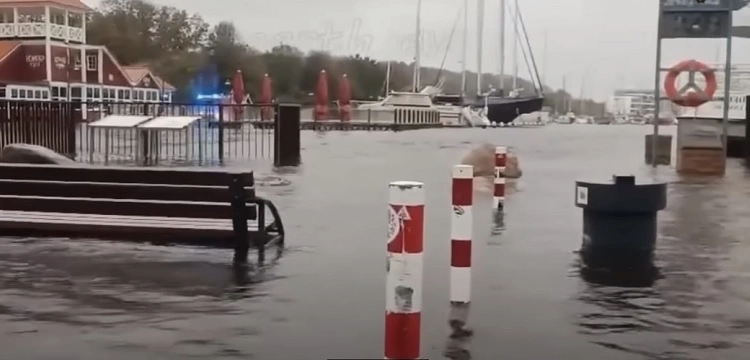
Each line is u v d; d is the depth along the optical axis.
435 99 105.81
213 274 8.12
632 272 8.57
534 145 48.12
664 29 25.70
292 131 25.69
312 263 8.80
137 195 9.69
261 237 9.82
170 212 9.62
